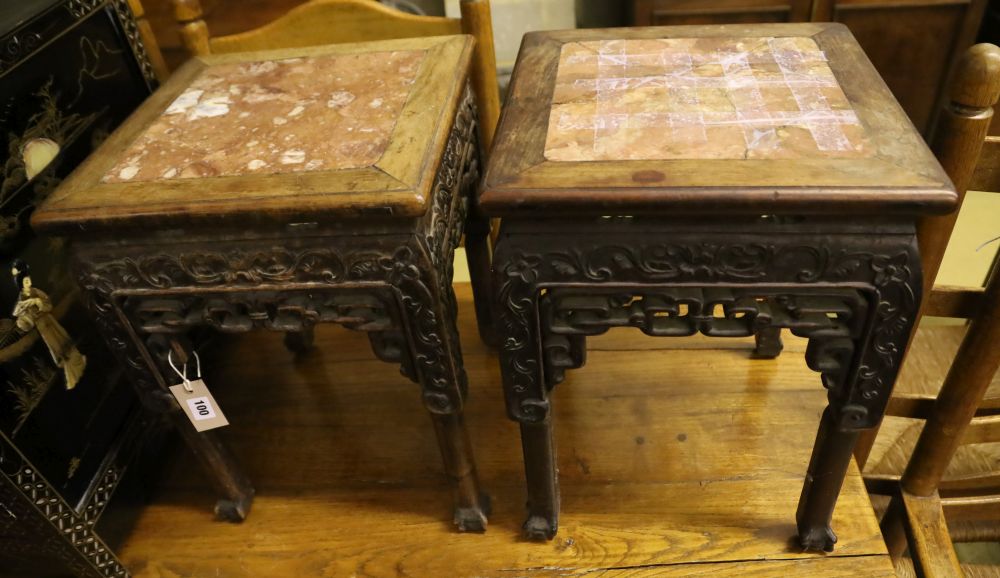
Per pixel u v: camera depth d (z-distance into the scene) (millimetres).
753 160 665
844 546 922
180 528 1027
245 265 728
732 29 923
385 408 1165
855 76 797
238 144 782
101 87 1012
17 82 853
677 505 982
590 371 1182
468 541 970
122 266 745
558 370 787
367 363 1250
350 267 715
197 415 872
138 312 781
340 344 1294
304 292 749
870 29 1577
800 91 776
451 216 810
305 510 1028
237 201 679
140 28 1115
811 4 1551
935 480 1014
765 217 654
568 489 1016
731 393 1124
